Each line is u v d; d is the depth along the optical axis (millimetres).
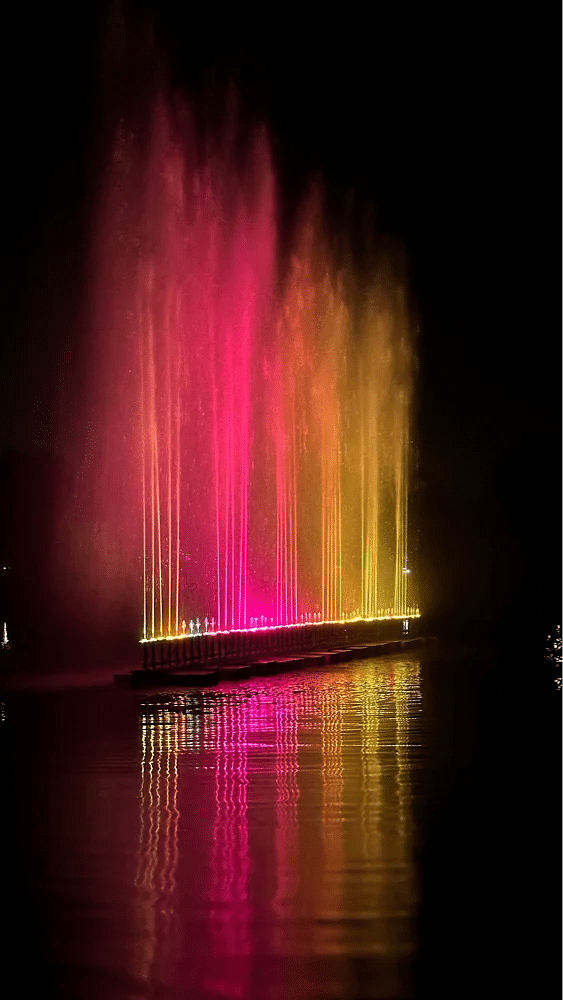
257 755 15219
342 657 31516
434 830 10984
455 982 7227
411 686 24547
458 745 16078
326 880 9289
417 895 8922
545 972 7363
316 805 12070
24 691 22406
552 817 11523
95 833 10789
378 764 14594
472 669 29000
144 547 32500
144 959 7566
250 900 8758
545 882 9242
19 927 8164
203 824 11180
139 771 14031
